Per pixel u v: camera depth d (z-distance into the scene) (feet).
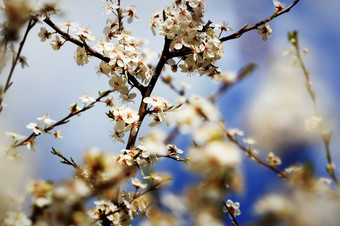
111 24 6.57
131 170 6.27
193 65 6.55
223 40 6.53
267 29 6.45
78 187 5.77
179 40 6.51
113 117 6.39
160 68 6.55
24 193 5.80
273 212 4.87
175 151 6.29
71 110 6.32
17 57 5.97
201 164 4.35
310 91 5.54
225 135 5.67
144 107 6.46
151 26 6.55
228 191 4.45
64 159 6.23
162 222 5.16
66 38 6.46
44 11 6.28
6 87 5.96
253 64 5.78
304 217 4.82
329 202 4.94
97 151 5.88
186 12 6.49
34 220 5.78
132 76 6.50
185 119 5.43
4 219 5.78
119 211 6.20
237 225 6.11
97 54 6.51
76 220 5.75
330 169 5.69
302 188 5.15
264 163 5.76
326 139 5.45
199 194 4.46
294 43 5.83
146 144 6.25
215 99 6.19
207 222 4.42
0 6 5.93
